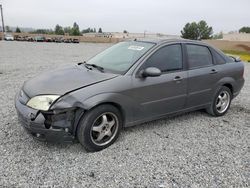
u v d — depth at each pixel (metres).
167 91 4.43
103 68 4.34
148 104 4.25
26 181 3.07
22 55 18.06
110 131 3.94
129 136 4.37
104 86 3.73
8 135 4.19
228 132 4.77
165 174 3.34
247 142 4.39
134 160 3.63
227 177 3.34
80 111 3.57
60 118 3.47
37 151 3.73
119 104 3.88
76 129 3.63
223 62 5.49
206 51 5.24
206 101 5.21
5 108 5.48
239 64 5.81
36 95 3.56
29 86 3.92
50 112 3.42
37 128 3.46
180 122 5.14
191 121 5.22
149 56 4.29
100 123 3.81
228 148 4.14
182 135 4.54
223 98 5.58
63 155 3.67
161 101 4.41
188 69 4.78
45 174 3.22
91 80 3.79
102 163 3.52
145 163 3.57
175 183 3.17
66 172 3.28
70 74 4.09
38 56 17.75
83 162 3.52
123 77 3.95
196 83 4.87
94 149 3.77
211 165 3.61
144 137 4.36
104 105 3.74
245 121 5.38
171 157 3.77
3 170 3.25
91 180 3.15
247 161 3.76
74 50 26.64
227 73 5.45
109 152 3.81
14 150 3.73
